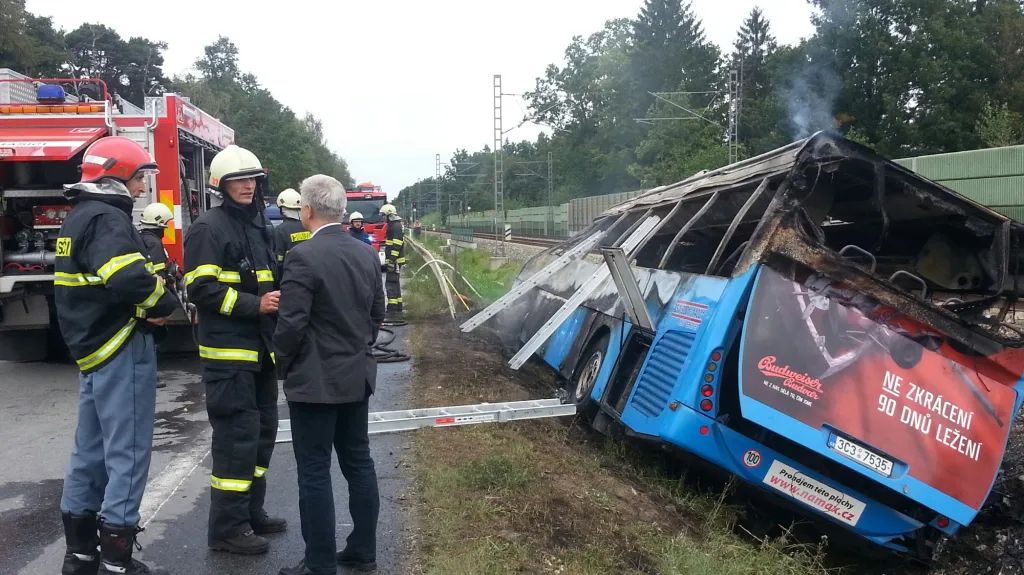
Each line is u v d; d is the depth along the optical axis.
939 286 5.97
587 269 8.77
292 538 4.44
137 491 3.76
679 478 5.84
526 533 4.26
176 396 8.08
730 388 4.94
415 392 7.60
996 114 30.27
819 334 4.73
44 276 8.40
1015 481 5.96
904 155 39.75
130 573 3.74
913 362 4.80
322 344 3.68
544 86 84.12
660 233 8.40
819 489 4.91
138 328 3.73
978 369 4.94
